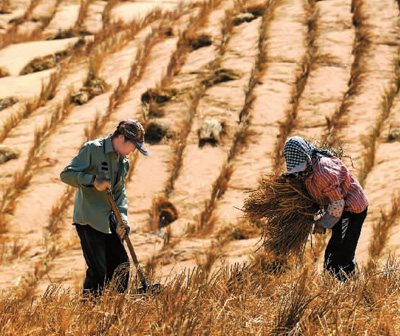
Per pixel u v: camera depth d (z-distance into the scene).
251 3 54.31
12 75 49.19
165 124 36.12
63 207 30.00
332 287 12.55
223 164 32.84
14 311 11.53
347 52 43.22
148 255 24.59
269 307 11.89
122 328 10.66
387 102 34.97
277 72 41.38
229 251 23.55
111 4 65.94
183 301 11.84
